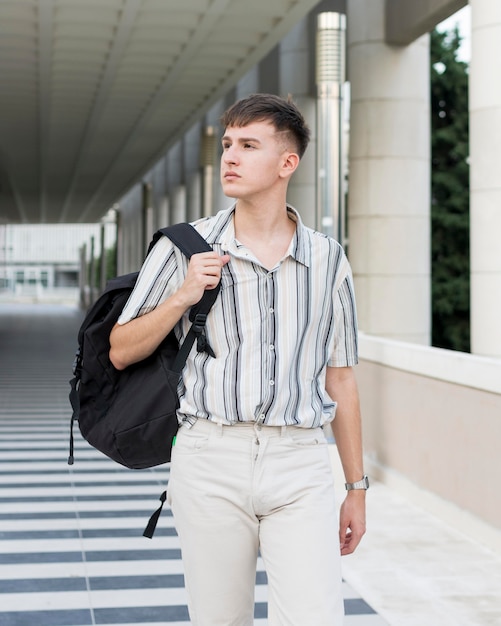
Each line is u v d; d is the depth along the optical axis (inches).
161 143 1010.1
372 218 561.9
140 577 189.0
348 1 573.3
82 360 94.0
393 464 270.8
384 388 276.5
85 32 553.9
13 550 209.2
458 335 1031.0
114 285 93.7
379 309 563.2
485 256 370.3
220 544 91.0
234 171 90.4
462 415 224.4
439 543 215.2
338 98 328.8
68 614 165.9
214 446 90.4
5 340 978.7
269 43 572.4
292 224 95.3
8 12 510.0
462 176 1028.5
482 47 365.7
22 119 866.8
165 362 92.6
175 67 634.2
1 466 313.1
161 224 1608.0
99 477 296.8
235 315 90.7
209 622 92.3
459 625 161.9
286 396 90.5
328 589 88.0
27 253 3917.3
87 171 1327.5
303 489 90.4
